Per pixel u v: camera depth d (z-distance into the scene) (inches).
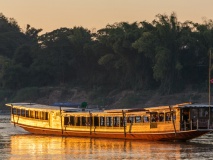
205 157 6082.7
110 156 6181.1
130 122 7450.8
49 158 6097.4
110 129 7613.2
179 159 5984.3
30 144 7234.3
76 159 6018.7
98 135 7755.9
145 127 7317.9
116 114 7544.3
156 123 7239.2
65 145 7081.7
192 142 7283.5
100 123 7726.4
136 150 6574.8
